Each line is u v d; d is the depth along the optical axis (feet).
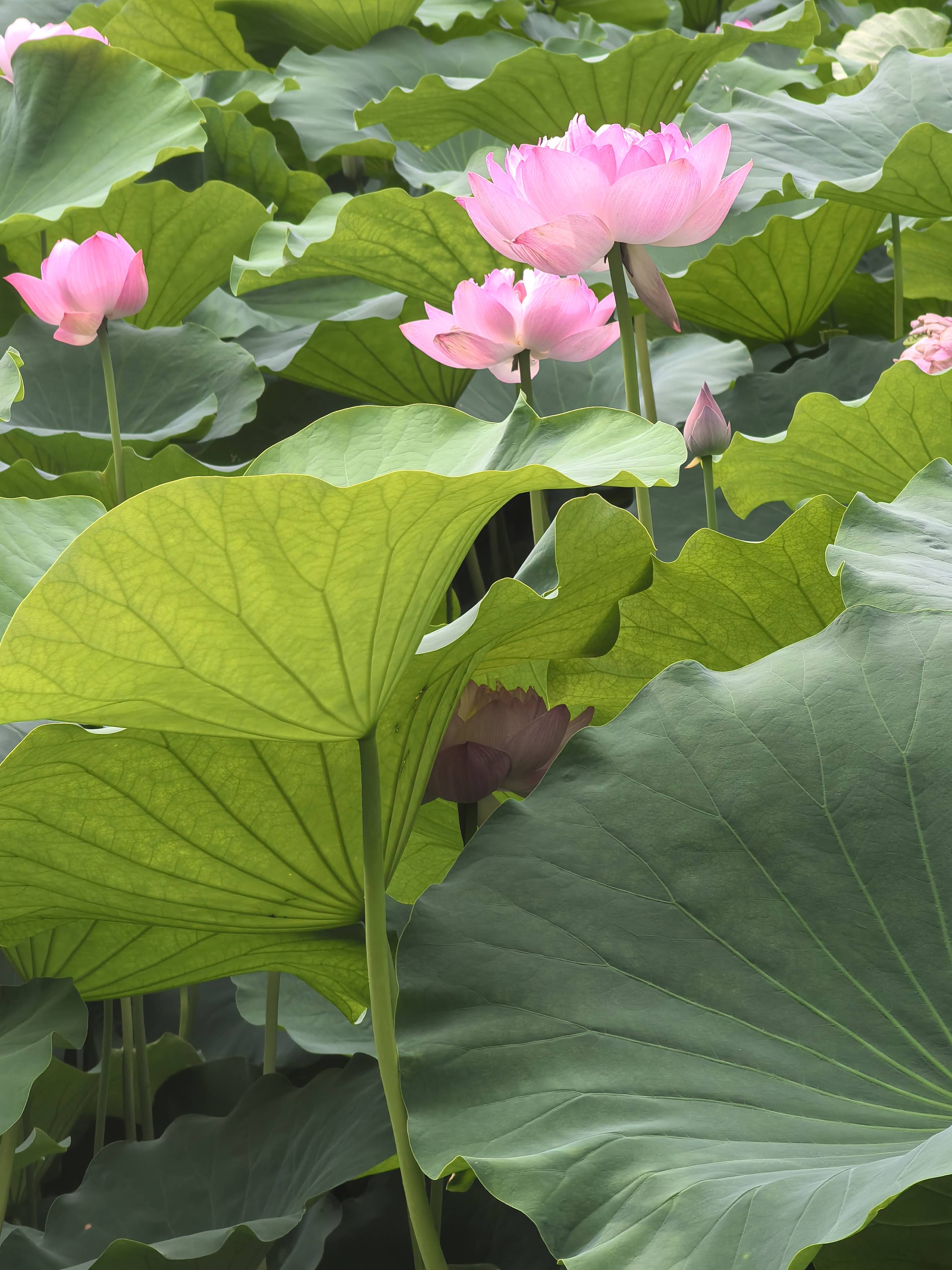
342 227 10.82
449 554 7.89
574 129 9.09
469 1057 7.75
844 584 8.36
